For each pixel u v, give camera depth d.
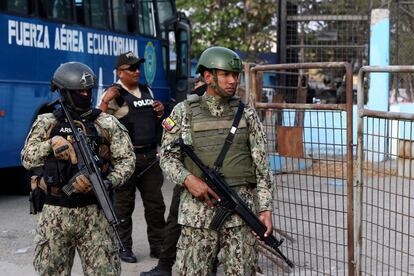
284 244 5.54
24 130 8.69
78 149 3.46
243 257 3.49
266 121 4.91
